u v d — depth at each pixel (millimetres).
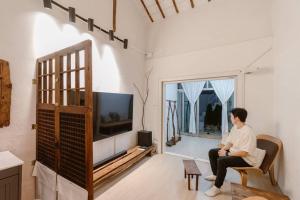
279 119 2650
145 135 4008
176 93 6098
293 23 2055
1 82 1900
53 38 2410
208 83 6027
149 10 4188
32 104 2182
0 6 1905
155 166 3373
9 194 1494
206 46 3705
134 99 4125
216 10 3627
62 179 1775
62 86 1837
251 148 2250
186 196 2334
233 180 2816
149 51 4469
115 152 3512
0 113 1892
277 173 2621
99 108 2842
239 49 3354
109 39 3330
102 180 2398
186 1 3797
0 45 1909
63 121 1782
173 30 4137
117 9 3584
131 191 2449
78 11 2752
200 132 6227
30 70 2160
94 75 3051
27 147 2141
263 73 3115
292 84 2074
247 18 3311
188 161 2879
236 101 3371
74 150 1658
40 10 2264
